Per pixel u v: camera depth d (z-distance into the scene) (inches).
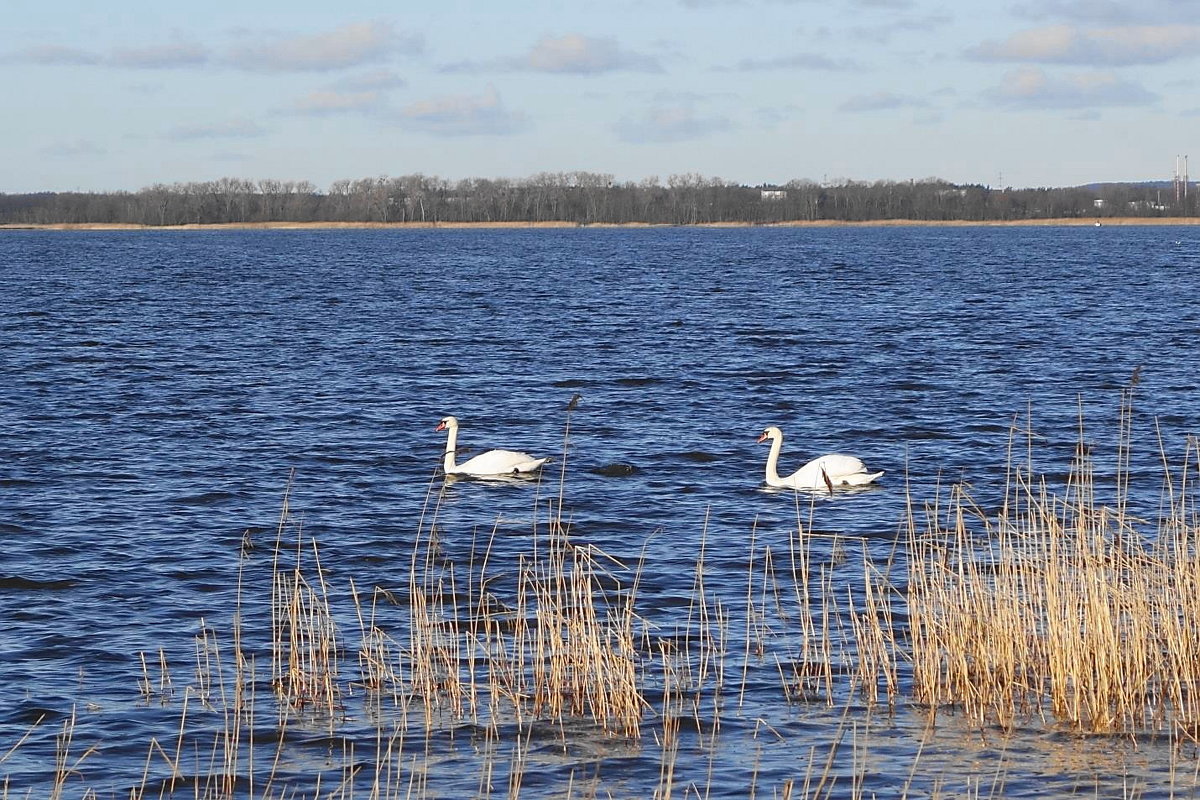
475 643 662.5
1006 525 710.5
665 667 624.1
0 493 1011.3
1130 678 571.8
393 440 1256.8
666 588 762.2
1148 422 1312.7
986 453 1174.3
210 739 555.8
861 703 593.9
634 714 566.9
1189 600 607.2
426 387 1614.2
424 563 821.2
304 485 1053.2
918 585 684.1
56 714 581.6
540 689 590.2
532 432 1300.4
